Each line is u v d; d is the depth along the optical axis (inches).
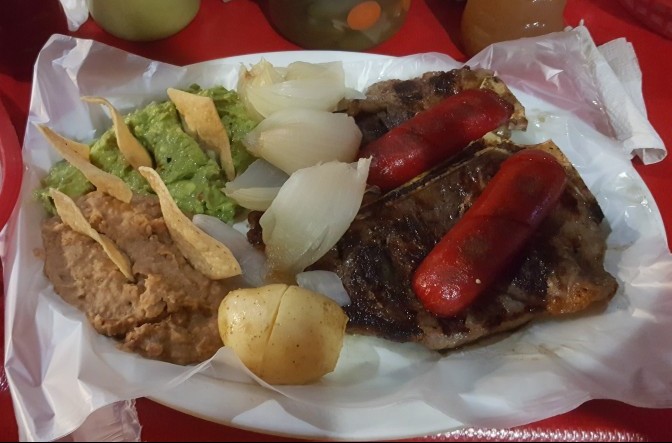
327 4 15.0
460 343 11.3
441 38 17.3
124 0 14.8
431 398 10.4
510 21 15.5
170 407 10.1
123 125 12.1
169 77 14.1
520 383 10.7
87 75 13.7
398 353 11.6
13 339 10.1
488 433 10.8
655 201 14.2
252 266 12.1
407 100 13.8
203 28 16.8
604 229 13.1
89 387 9.6
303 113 12.8
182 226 10.8
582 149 14.2
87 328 10.3
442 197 12.2
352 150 12.9
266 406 10.1
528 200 11.1
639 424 11.0
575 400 10.5
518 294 11.4
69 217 11.1
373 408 10.3
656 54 17.2
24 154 12.5
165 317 10.8
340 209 11.7
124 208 11.8
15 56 15.1
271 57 14.8
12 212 11.5
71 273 10.9
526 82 15.4
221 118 13.6
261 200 12.5
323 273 11.8
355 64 14.9
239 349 10.2
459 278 10.6
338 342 10.7
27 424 9.3
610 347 11.3
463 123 12.4
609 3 18.2
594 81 15.3
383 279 11.5
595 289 11.4
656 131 15.7
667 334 11.5
